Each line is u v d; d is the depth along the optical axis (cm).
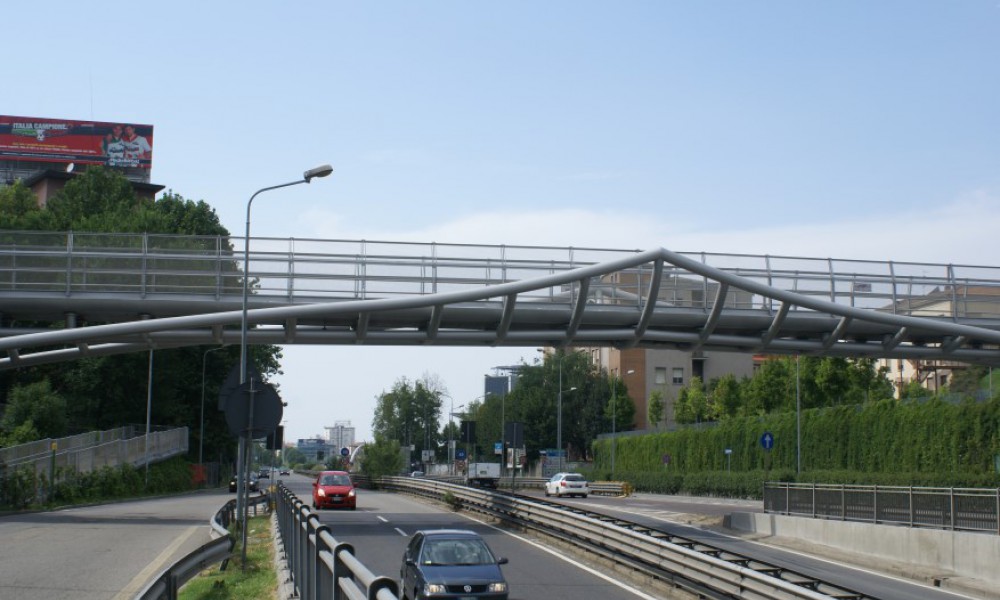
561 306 3228
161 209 7688
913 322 3269
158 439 6675
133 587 1617
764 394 7144
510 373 15650
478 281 3195
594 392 10756
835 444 5050
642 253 3069
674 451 7212
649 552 1800
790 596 1252
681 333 3294
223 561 1847
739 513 3331
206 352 8075
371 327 3303
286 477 14175
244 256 3078
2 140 12494
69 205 8162
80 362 6912
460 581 1464
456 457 9519
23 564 1983
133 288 3131
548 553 2333
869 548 2508
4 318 3300
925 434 4297
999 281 3484
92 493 5094
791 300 3170
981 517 2144
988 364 3688
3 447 4741
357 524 3209
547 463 9456
